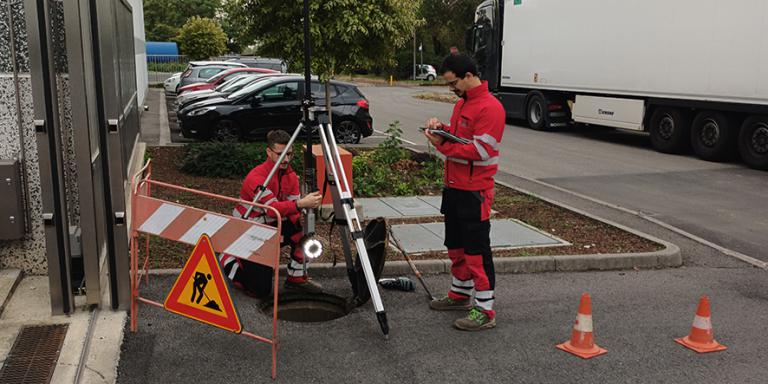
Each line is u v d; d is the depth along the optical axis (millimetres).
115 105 4793
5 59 5336
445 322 5027
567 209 8641
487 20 21578
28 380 3914
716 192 10516
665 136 14812
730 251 7172
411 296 5586
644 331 4934
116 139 4785
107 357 4242
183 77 27359
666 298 5672
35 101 4562
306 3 4949
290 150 5207
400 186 9633
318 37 9922
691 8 13492
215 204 8477
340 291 5613
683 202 9758
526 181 11219
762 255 7109
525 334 4832
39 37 4523
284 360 4320
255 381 4027
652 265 6566
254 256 4145
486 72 21891
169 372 4105
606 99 16375
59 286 4773
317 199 4824
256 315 5047
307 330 4820
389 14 10305
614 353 4539
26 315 4812
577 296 5676
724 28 12766
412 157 11594
